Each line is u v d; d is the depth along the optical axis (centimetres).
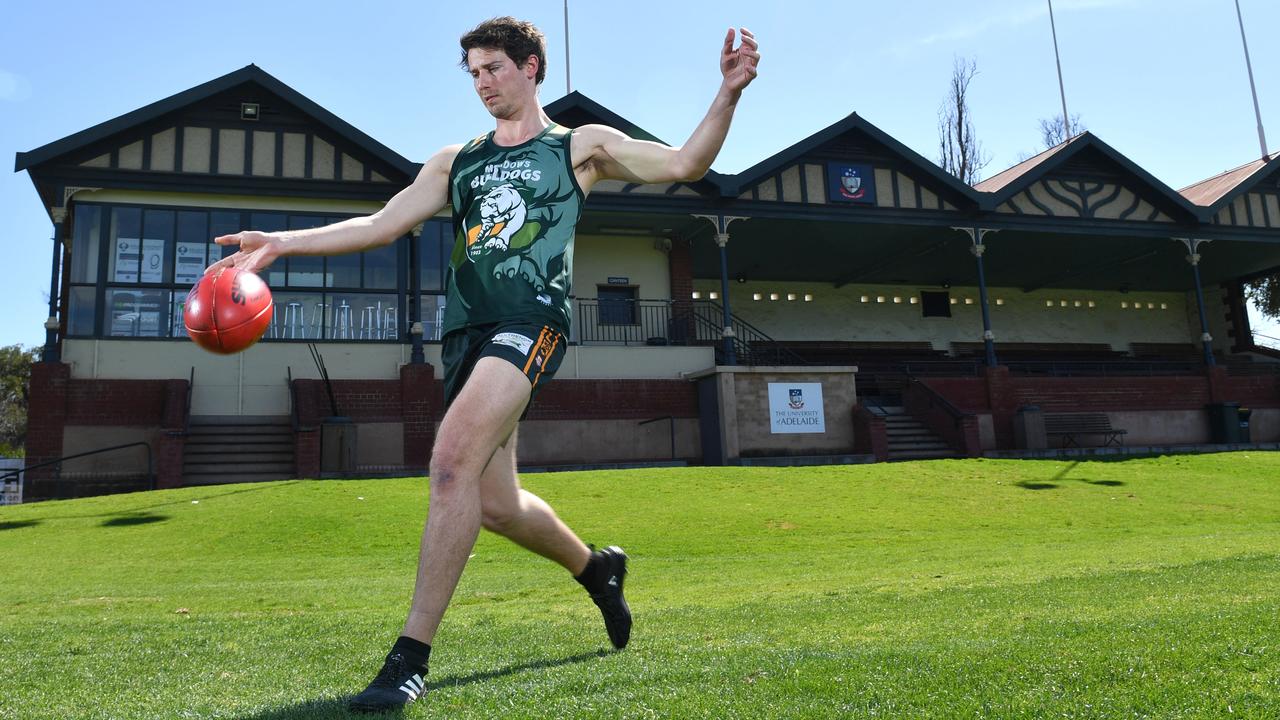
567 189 270
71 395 1636
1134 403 2375
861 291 2906
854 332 2862
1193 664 219
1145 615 317
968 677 218
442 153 291
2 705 235
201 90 1766
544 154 272
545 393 1939
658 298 2267
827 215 2184
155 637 360
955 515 1223
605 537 1035
